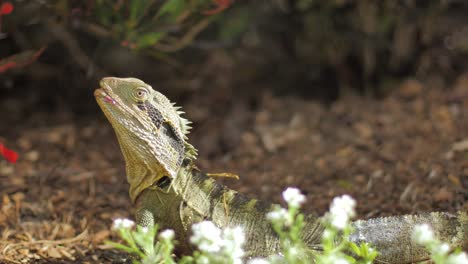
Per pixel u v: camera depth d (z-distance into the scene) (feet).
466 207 24.09
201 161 32.60
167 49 31.12
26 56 25.63
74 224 25.30
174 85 41.16
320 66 41.63
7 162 31.76
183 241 19.89
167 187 19.83
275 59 42.83
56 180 29.55
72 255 22.47
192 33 30.63
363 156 31.55
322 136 34.58
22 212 25.94
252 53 42.96
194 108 39.19
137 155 19.58
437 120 34.81
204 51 42.34
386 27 38.99
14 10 32.81
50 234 24.25
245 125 36.58
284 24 40.78
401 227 19.43
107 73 38.91
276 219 15.96
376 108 37.32
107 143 34.83
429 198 25.62
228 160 32.65
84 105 39.58
